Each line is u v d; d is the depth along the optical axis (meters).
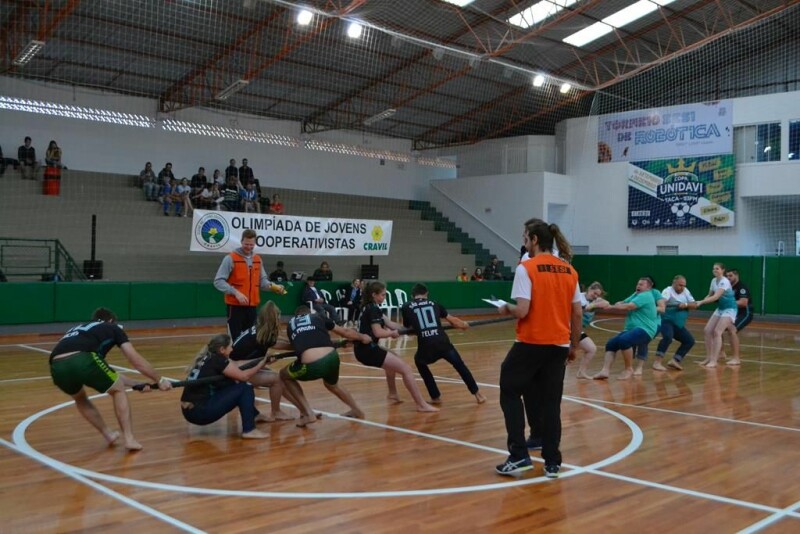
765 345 16.36
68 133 21.33
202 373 6.54
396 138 29.23
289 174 26.41
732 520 4.52
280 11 17.95
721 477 5.50
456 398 8.82
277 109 25.05
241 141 25.08
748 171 24.16
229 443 6.43
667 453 6.23
